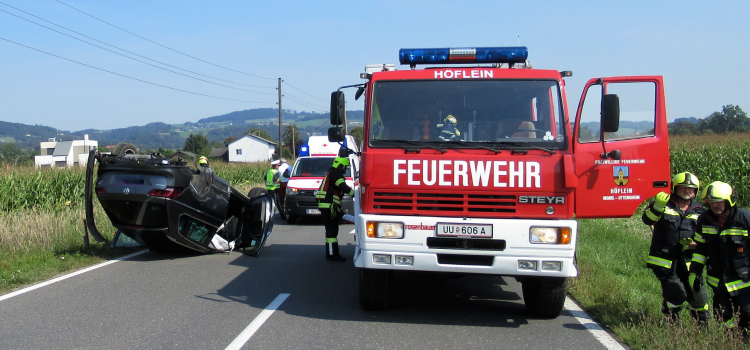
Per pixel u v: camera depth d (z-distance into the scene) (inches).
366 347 193.3
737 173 625.0
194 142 3750.0
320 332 210.4
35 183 575.8
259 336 203.6
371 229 213.3
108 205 326.6
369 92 229.0
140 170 324.5
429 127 223.0
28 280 286.4
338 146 617.6
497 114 223.0
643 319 219.9
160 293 267.0
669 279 209.5
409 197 212.4
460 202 210.7
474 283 308.0
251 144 3693.4
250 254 376.8
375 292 233.0
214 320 223.3
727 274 193.2
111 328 209.9
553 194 209.2
